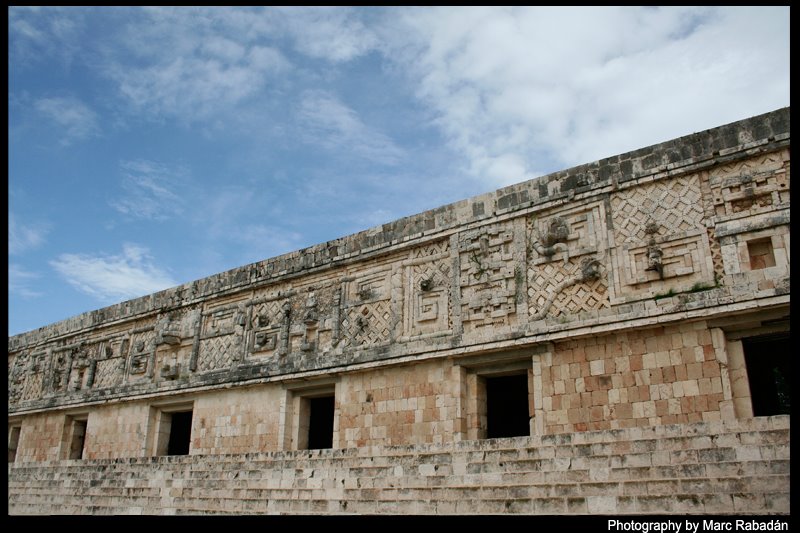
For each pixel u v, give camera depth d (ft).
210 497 41.09
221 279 65.46
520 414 55.67
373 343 51.60
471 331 46.19
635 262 40.88
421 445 37.06
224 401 60.29
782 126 37.73
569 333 41.45
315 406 60.39
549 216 45.52
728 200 38.63
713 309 36.96
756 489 24.76
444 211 50.72
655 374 38.68
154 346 68.80
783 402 40.78
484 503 29.68
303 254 59.16
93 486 49.78
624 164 42.96
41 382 81.10
